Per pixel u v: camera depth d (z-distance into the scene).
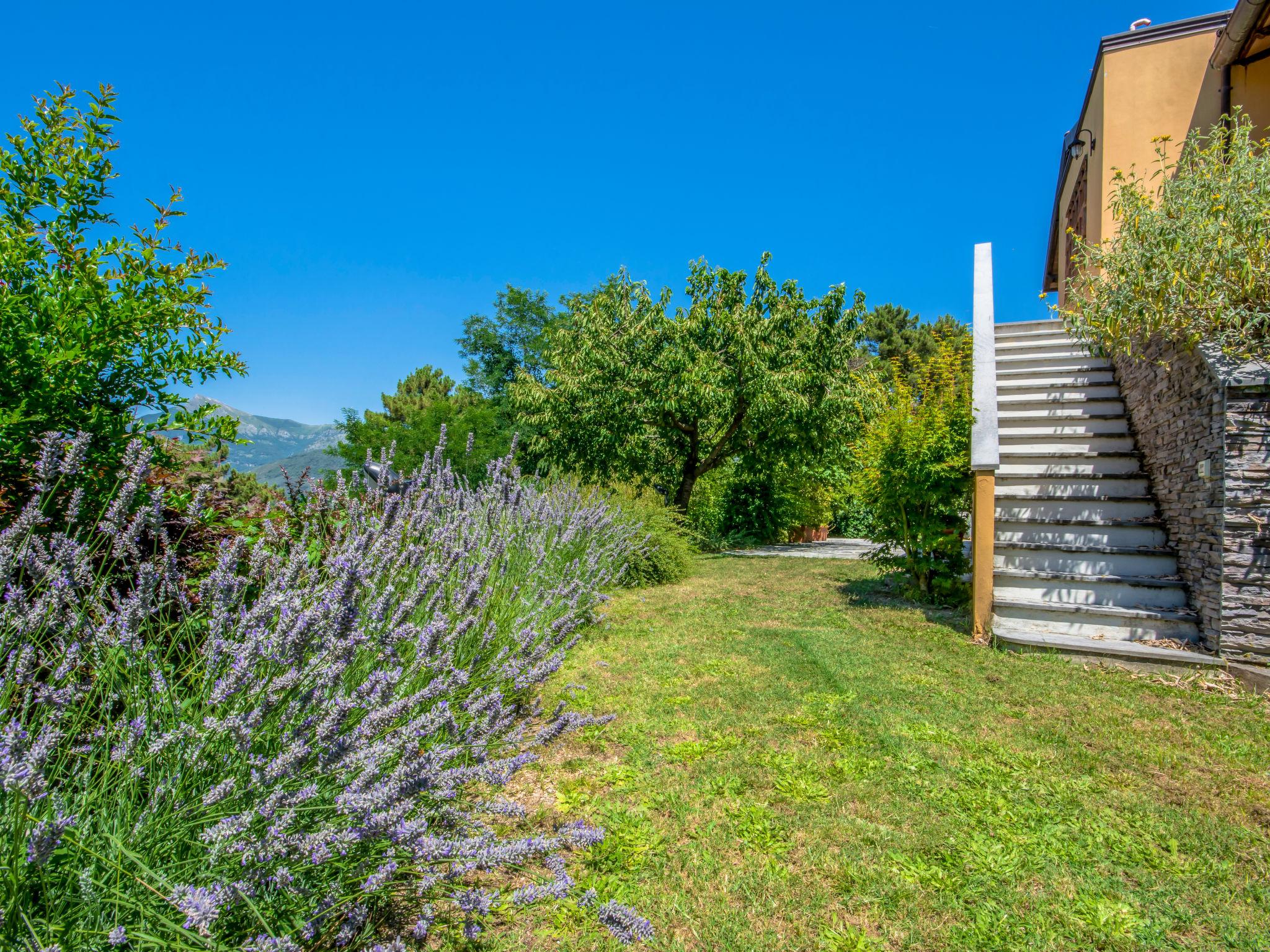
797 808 2.55
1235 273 4.34
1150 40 8.13
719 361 14.20
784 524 17.52
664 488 16.55
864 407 14.41
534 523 5.06
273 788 1.56
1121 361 6.67
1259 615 3.94
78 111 2.70
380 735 2.01
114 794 1.54
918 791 2.68
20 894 1.25
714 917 1.97
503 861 1.69
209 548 2.91
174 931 1.37
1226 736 3.17
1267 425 3.89
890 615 5.79
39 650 1.75
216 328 3.04
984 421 5.20
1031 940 1.88
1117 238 5.20
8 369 2.35
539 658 2.99
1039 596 5.05
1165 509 5.20
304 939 1.60
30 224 2.60
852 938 1.88
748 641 4.95
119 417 2.69
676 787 2.73
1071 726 3.30
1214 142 5.14
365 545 2.77
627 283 15.18
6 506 2.36
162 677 1.71
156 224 2.80
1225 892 2.07
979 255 6.89
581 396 14.92
